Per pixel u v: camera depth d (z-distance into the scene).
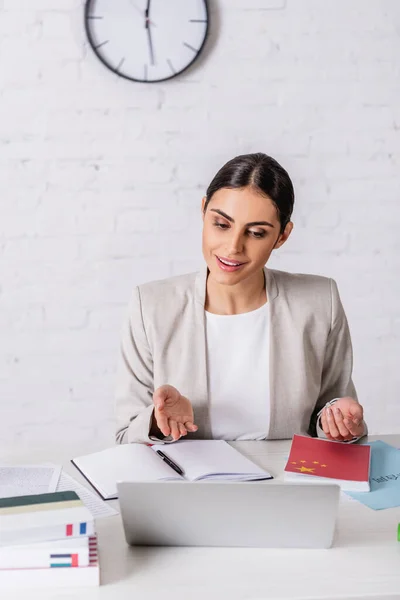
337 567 1.14
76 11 2.56
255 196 1.51
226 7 2.62
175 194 2.69
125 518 1.16
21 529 1.06
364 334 2.83
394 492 1.38
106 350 2.72
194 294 1.70
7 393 2.71
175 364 1.68
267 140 2.70
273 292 1.71
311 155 2.72
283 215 1.56
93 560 1.09
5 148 2.61
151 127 2.65
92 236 2.68
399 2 2.68
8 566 1.07
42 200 2.64
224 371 1.68
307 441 1.56
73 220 2.66
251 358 1.68
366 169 2.75
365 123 2.73
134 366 1.71
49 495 1.17
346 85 2.70
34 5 2.55
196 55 2.60
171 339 1.68
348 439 1.60
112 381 2.74
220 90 2.66
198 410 1.65
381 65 2.71
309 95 2.69
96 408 2.74
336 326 1.75
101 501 1.33
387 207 2.78
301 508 1.15
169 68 2.60
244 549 1.19
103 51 2.57
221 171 1.55
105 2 2.55
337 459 1.48
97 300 2.71
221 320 1.68
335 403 1.59
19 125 2.60
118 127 2.64
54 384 2.72
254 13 2.63
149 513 1.15
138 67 2.59
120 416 1.70
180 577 1.10
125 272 2.70
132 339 1.71
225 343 1.68
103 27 2.56
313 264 2.77
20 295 2.67
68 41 2.58
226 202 1.52
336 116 2.71
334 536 1.23
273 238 1.56
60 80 2.59
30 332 2.69
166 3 2.57
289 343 1.70
